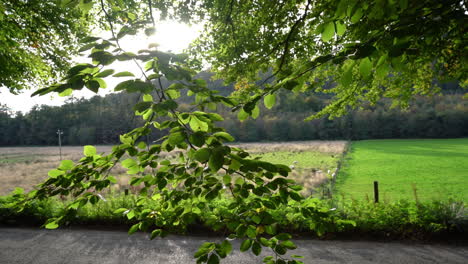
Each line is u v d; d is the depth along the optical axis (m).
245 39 6.13
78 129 91.38
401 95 6.79
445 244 6.43
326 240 6.85
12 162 44.84
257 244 1.93
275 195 2.23
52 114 99.25
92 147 2.02
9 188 20.55
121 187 15.99
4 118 100.62
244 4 6.21
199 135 1.55
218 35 6.64
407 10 1.60
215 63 6.63
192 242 7.06
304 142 86.25
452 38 1.91
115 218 8.40
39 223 8.55
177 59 1.55
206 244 1.97
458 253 6.02
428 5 1.61
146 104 1.51
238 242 6.94
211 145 1.63
